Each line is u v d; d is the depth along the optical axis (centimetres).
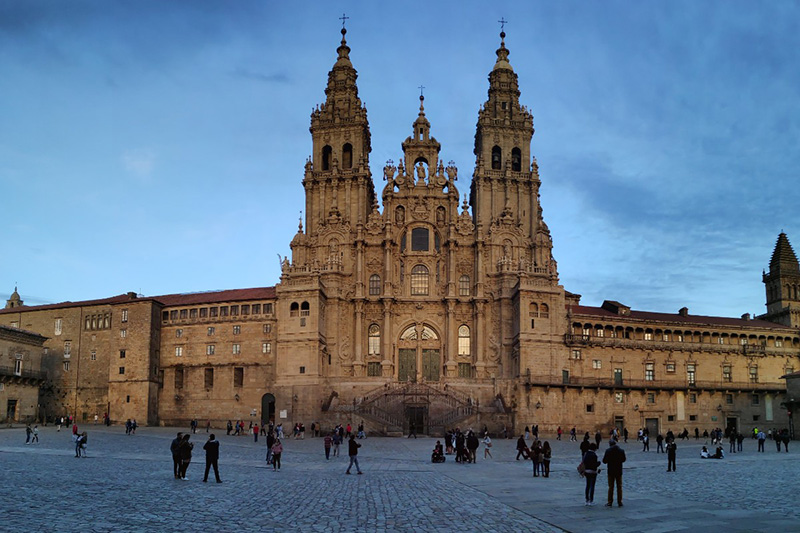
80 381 11281
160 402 10800
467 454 5472
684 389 10550
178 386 10825
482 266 10950
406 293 11044
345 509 2936
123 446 6531
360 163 11312
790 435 10006
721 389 10712
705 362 11000
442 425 9219
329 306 10725
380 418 9338
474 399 9969
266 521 2588
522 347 10106
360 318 10806
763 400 10956
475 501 3206
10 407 10025
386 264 10962
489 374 10619
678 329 10925
